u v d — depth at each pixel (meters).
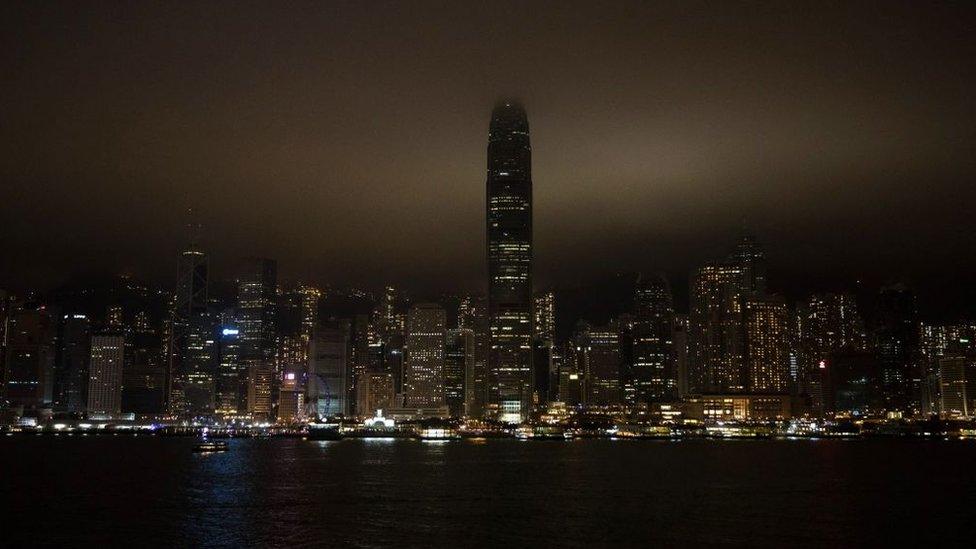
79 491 179.38
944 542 114.81
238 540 116.12
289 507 150.38
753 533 121.06
